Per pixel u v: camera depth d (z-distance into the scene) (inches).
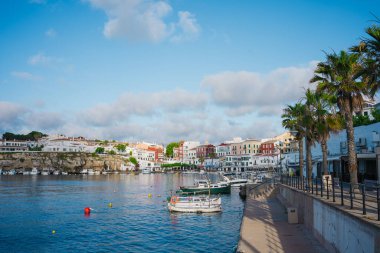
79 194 3102.9
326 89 1235.9
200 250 1152.8
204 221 1690.5
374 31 881.5
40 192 3287.4
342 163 1884.8
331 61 1215.6
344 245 610.9
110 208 2177.7
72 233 1429.6
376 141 1716.3
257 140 7381.9
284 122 2140.7
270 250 796.6
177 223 1643.7
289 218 1140.5
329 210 730.2
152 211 2039.9
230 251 1134.4
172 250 1157.7
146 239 1321.4
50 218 1793.8
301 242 864.9
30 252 1149.7
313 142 1731.1
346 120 1138.0
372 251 470.3
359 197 875.4
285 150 5482.3
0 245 1238.3
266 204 1770.4
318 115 1525.6
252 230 1039.0
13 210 2079.2
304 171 2854.3
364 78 968.9
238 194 2962.6
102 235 1392.7
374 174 1642.5
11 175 7308.1
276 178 2849.4
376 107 2691.9
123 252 1143.0
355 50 954.1
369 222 483.2
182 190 2874.0
